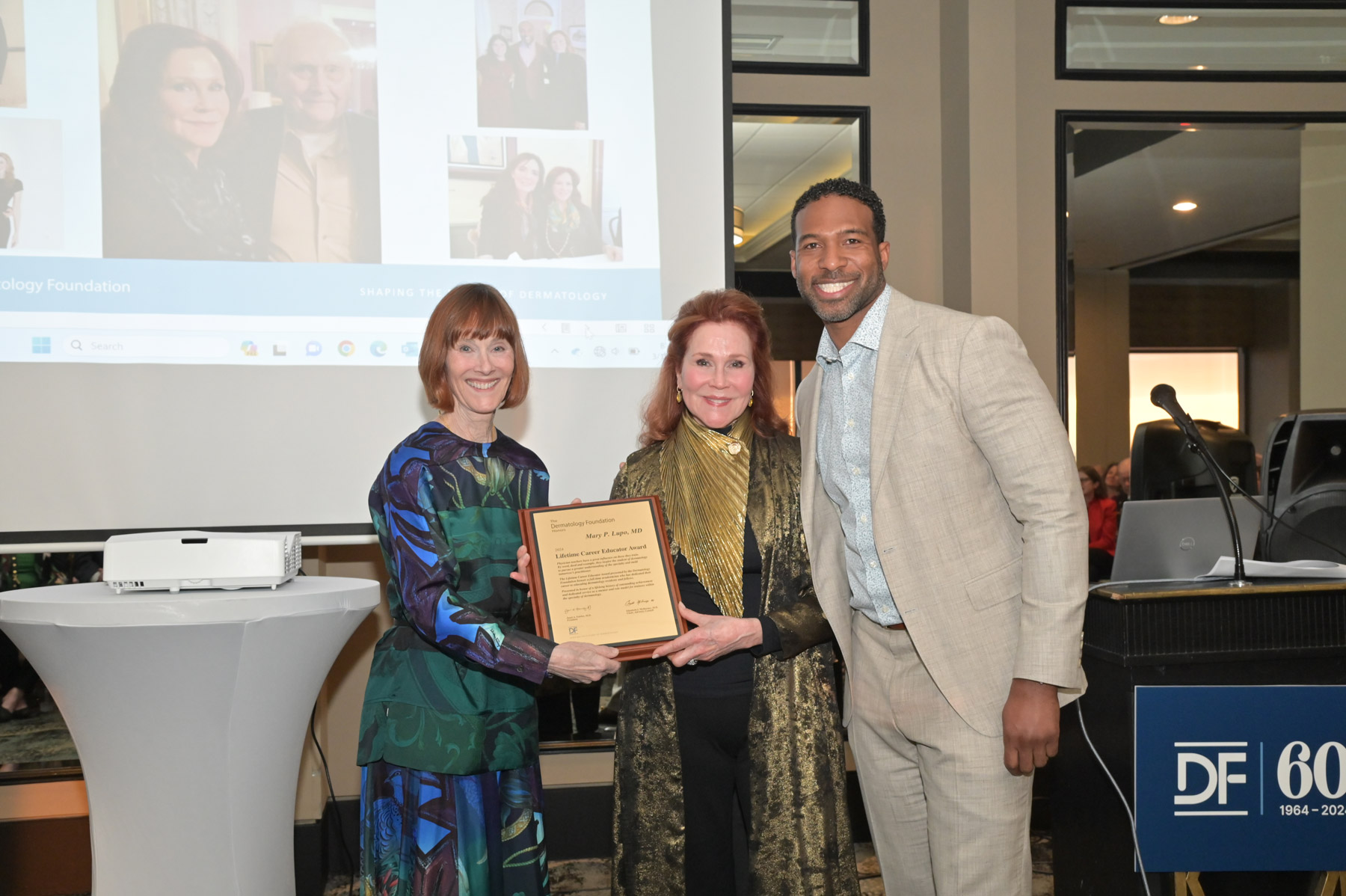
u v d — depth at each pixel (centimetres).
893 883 164
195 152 216
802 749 149
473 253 229
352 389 221
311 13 223
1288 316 593
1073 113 313
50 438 206
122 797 147
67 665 141
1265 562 204
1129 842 169
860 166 313
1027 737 136
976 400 142
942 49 314
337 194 223
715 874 149
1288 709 164
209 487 213
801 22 312
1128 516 199
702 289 240
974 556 146
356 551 277
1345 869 164
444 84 229
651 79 240
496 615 148
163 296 212
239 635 143
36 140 209
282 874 162
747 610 153
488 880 144
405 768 143
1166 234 551
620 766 154
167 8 216
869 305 154
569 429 232
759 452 161
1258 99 317
